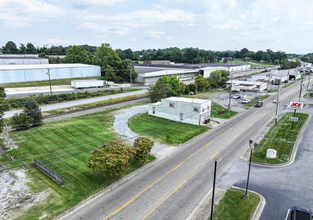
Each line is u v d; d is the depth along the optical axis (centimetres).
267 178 2392
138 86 8256
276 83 9138
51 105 5147
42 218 1812
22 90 6544
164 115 4728
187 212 1889
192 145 3316
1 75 6769
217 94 7362
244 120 4538
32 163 2594
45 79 7731
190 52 19825
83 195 2116
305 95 6912
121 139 3497
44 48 16675
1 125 3111
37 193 2139
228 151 3094
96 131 3816
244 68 15100
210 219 1762
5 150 3014
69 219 1806
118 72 8919
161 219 1809
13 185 2266
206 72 11119
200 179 2403
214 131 3919
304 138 3409
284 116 4688
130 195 2125
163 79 6506
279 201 2011
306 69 13788
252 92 7744
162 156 2961
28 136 3491
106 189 2222
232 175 2473
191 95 7125
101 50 10206
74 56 12050
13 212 1880
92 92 6238
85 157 2872
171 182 2347
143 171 2581
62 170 2556
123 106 5678
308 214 1720
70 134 3625
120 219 1806
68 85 7456
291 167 2597
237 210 1891
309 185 2239
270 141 3362
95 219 1806
